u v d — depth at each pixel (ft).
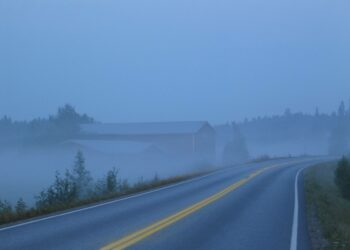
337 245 40.27
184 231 46.44
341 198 106.42
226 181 119.14
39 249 36.58
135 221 52.54
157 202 73.00
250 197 81.51
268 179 125.90
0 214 54.95
